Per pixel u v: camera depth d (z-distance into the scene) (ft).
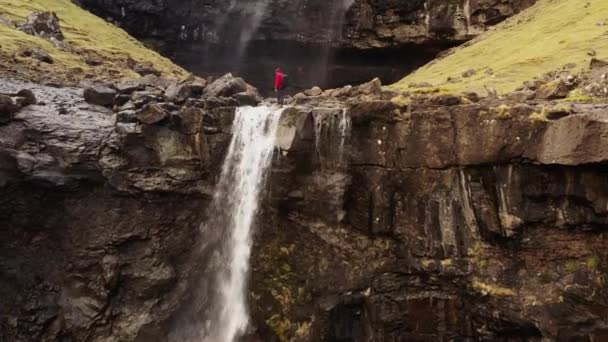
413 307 45.52
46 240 50.65
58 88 64.80
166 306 51.39
